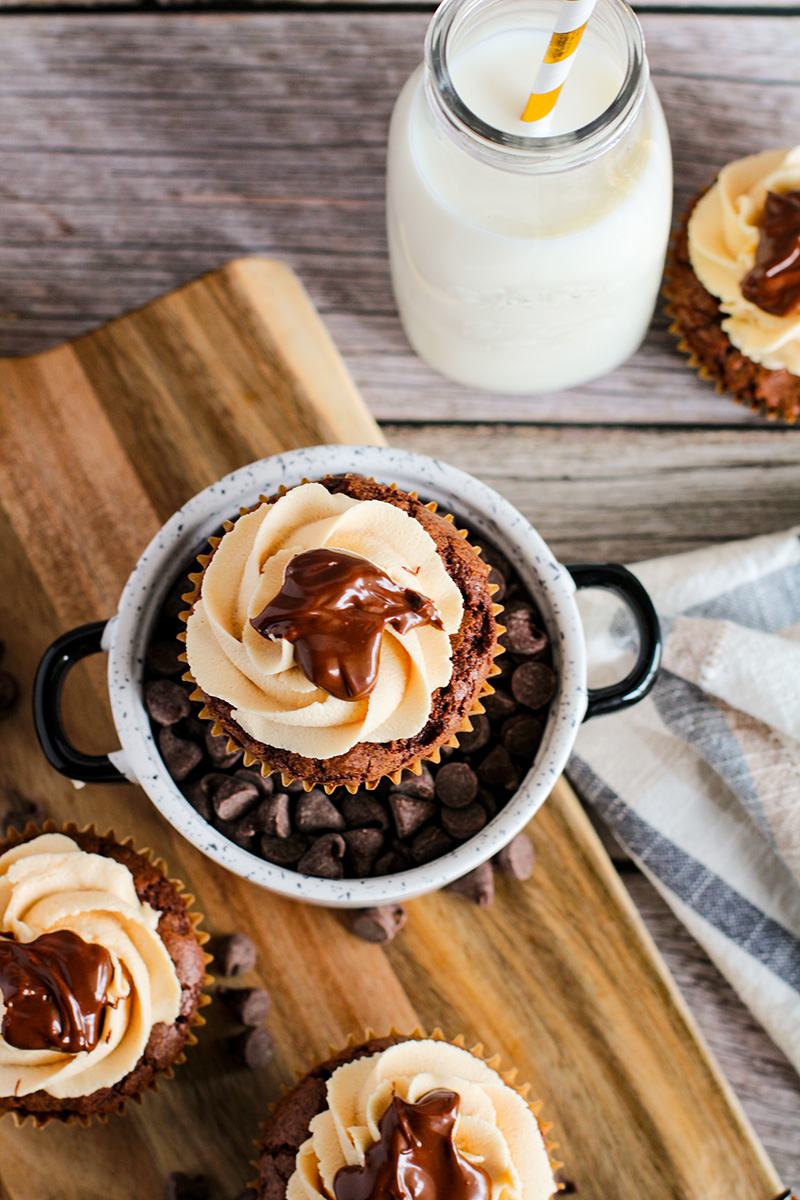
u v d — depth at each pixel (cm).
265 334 47
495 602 41
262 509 39
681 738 46
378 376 50
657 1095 44
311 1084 42
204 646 39
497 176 40
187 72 50
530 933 45
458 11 40
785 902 46
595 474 50
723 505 50
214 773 41
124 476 47
